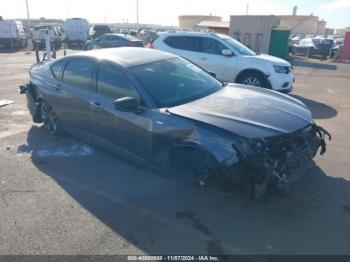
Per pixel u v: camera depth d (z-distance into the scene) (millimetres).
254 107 4039
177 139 3779
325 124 6938
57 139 5906
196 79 4809
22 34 29453
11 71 14461
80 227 3428
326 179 4383
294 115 3967
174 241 3205
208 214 3621
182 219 3539
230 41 10156
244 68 9469
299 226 3418
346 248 3105
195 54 10305
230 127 3541
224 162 3453
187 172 3971
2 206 3830
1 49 27969
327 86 12211
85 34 34094
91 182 4348
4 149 5484
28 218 3592
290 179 3645
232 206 3760
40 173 4621
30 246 3152
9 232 3359
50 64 5898
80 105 5023
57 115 5684
